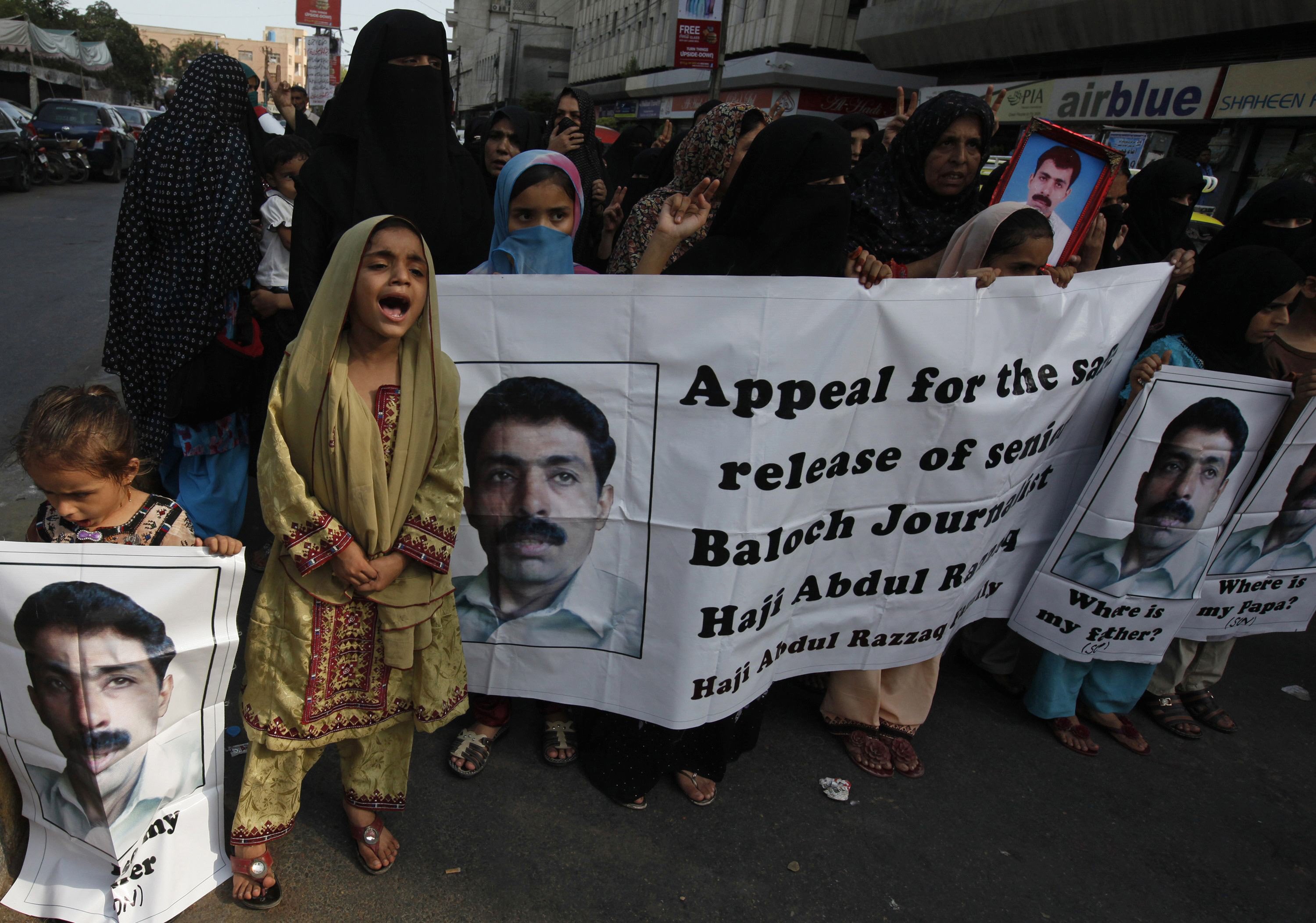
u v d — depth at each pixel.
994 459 2.43
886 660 2.61
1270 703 3.38
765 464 2.15
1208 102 12.21
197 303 2.78
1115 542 2.69
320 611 1.80
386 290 1.65
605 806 2.41
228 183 2.78
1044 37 14.98
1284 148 11.44
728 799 2.49
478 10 50.88
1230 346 2.72
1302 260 2.96
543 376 2.13
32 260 8.83
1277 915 2.31
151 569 1.66
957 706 3.11
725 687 2.33
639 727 2.41
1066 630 2.79
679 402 2.12
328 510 1.75
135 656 1.69
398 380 1.81
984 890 2.27
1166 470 2.63
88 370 5.55
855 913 2.15
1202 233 9.51
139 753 1.75
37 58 30.97
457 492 1.88
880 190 2.99
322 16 16.61
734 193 2.51
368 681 1.90
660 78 28.08
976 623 3.22
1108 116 13.95
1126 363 2.69
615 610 2.30
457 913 2.01
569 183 2.42
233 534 3.24
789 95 21.23
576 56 39.25
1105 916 2.24
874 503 2.38
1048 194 2.92
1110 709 3.01
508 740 2.64
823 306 2.10
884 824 2.47
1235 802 2.76
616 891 2.13
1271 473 2.73
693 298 2.06
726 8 9.84
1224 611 2.95
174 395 2.86
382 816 2.24
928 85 19.31
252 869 1.93
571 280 2.06
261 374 3.18
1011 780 2.73
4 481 3.93
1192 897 2.34
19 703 1.67
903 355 2.22
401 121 2.65
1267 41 11.75
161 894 1.86
